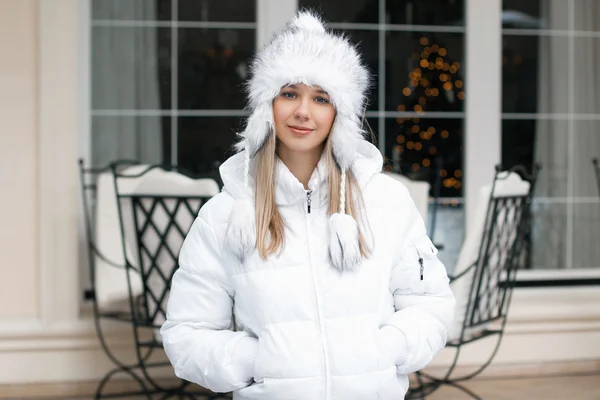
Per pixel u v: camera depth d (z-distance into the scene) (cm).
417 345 161
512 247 328
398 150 409
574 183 420
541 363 393
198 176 301
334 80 156
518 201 324
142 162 390
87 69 385
